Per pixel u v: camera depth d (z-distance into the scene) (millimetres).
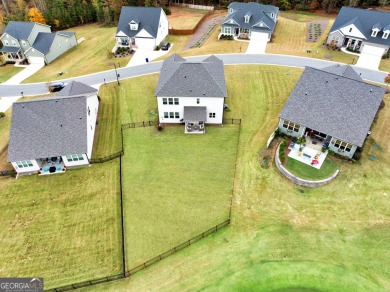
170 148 41594
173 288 27016
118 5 97125
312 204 33062
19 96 56344
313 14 93312
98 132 45688
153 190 35969
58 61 72125
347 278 27109
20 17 94062
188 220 32500
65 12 95188
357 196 33500
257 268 28125
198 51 66062
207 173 37531
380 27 61281
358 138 35062
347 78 37750
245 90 51688
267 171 36906
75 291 27312
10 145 38281
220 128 44375
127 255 29750
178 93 42562
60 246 30953
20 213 34438
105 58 68312
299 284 26984
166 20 77562
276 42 69688
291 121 38656
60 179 38375
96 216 33656
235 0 99188
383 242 29469
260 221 31875
